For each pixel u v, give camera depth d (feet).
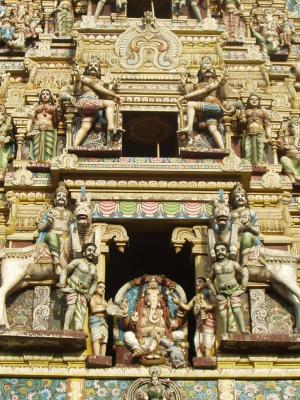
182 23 63.36
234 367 47.85
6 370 47.32
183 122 56.03
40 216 52.21
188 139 55.21
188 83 57.57
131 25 61.67
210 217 52.31
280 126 59.00
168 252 56.44
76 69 57.62
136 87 58.44
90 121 55.67
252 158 56.24
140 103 57.98
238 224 50.96
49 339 46.88
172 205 52.80
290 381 47.73
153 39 60.64
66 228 51.24
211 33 62.08
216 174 53.06
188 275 55.47
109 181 53.01
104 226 52.01
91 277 49.03
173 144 60.90
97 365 47.37
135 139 61.00
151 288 50.70
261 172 55.06
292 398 47.21
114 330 49.67
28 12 66.44
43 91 57.72
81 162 52.95
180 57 60.44
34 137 56.49
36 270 49.83
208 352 48.29
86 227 50.26
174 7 65.05
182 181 53.16
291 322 50.01
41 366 47.60
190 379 47.37
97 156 53.83
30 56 62.03
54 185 53.52
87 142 55.57
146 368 47.52
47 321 48.96
